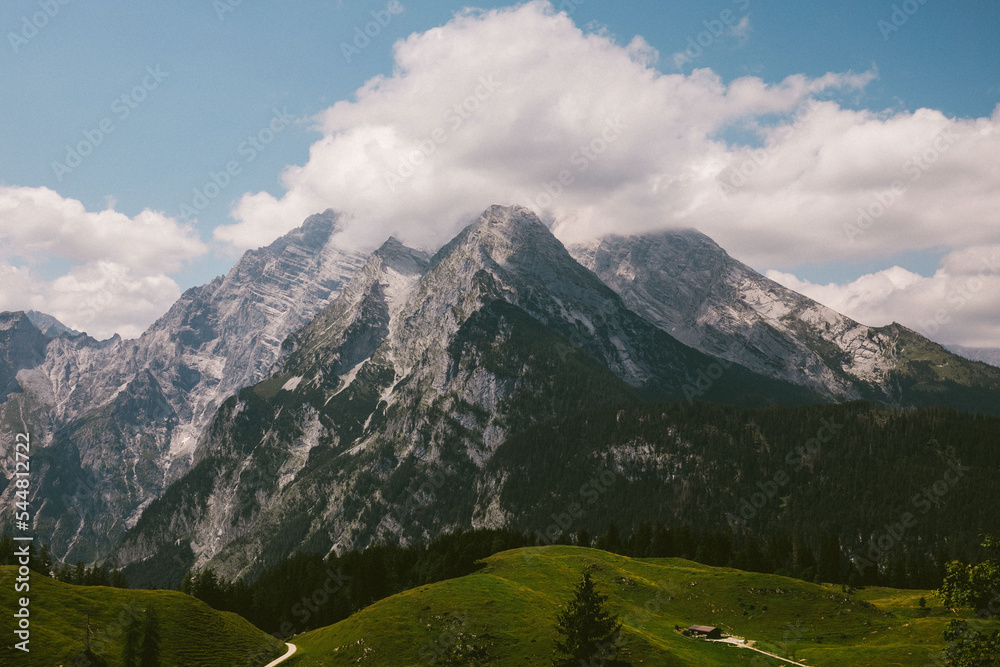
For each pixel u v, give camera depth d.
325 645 123.88
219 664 121.56
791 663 110.06
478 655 109.38
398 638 116.31
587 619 102.31
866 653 110.25
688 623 130.62
